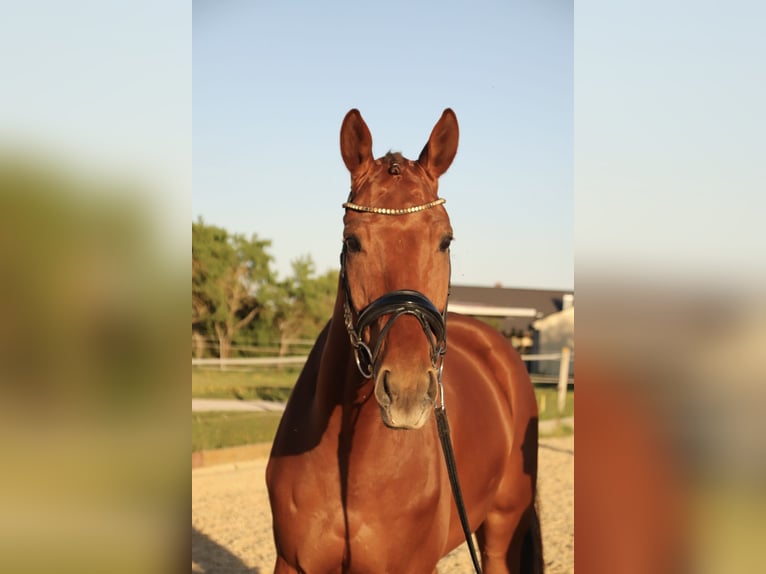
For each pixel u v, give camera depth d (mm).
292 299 21172
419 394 1951
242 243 20531
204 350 18625
